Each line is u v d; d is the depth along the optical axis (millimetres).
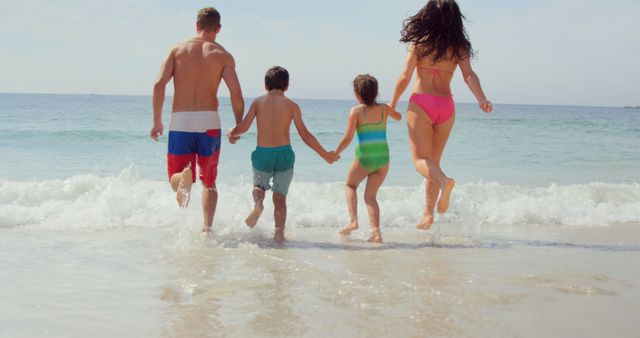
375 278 3820
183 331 2830
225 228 5473
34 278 3748
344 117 39219
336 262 4328
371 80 5434
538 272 4102
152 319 2996
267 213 6090
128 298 3348
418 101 5363
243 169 11195
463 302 3314
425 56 5375
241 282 3684
